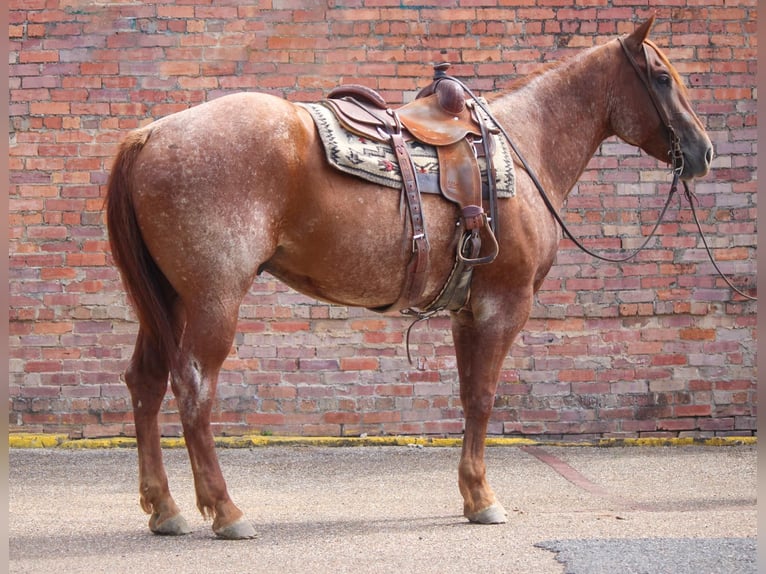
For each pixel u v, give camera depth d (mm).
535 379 6512
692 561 3418
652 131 4590
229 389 6344
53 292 6316
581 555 3484
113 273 6344
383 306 4090
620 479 5426
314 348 6383
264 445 6246
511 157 4195
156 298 3680
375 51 6457
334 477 5453
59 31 6344
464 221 3955
